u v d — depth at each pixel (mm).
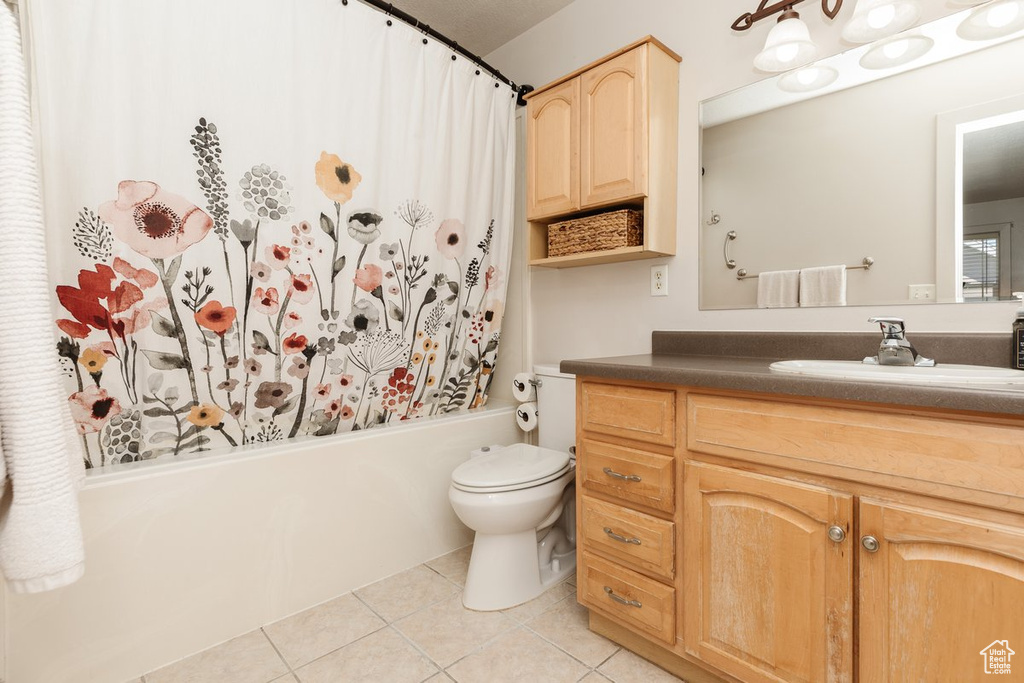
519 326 2420
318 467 1639
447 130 1973
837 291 1415
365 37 1702
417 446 1911
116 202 1240
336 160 1649
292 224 1566
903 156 1298
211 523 1420
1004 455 768
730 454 1090
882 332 1203
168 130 1309
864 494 915
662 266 1824
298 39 1544
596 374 1334
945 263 1245
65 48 1151
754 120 1568
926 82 1260
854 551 927
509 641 1445
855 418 912
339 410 1786
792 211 1495
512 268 2445
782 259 1521
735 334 1586
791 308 1505
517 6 2143
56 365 774
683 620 1202
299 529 1598
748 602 1071
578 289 2154
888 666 891
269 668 1335
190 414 1440
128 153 1249
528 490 1584
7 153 731
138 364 1325
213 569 1427
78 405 1241
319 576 1646
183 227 1352
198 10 1345
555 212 1871
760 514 1044
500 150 2223
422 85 1869
